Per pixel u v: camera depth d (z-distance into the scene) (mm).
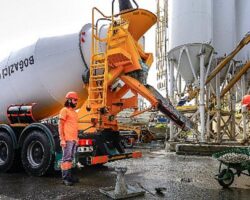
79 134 6816
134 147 16781
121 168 5121
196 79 13312
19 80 8594
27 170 7223
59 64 8047
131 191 5242
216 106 14805
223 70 15594
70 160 6188
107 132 7605
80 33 7988
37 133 7141
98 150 7043
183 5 13531
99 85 7406
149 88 7539
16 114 8383
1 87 9055
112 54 7293
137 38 8156
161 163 9578
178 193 5352
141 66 7418
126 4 8109
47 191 5523
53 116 9250
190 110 14156
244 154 5879
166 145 14211
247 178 6801
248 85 17344
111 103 7688
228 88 14781
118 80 7707
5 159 7891
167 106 7488
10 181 6539
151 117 20125
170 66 13961
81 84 8094
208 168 8438
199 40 13148
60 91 8188
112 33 7512
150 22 8094
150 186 5945
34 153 7293
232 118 15812
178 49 13539
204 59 13305
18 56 8602
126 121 14703
